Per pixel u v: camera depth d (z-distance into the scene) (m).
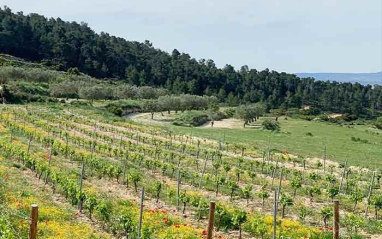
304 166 50.00
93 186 31.77
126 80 198.75
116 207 25.77
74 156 43.16
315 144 80.00
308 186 39.69
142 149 52.09
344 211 31.47
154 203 29.42
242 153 56.84
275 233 21.28
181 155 51.44
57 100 107.75
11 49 196.62
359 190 36.09
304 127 115.69
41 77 136.75
